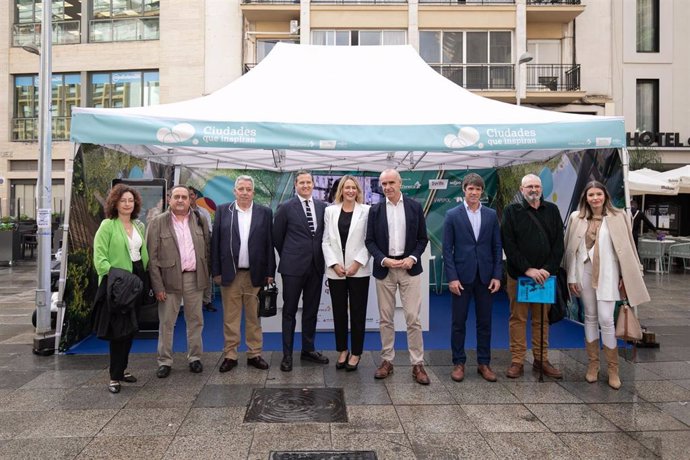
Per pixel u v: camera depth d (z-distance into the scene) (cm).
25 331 723
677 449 358
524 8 1867
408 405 435
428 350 604
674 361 566
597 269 480
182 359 569
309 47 742
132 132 537
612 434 382
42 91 702
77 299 619
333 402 440
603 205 491
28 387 477
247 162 864
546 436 378
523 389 475
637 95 1933
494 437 376
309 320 548
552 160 802
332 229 516
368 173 1033
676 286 1162
